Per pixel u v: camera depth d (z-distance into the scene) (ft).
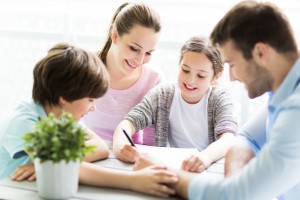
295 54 2.77
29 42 6.98
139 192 2.97
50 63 3.43
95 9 6.54
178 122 4.92
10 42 7.06
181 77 4.58
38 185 2.81
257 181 2.51
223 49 2.92
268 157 2.48
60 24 6.77
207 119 4.80
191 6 6.17
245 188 2.55
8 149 3.31
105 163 3.59
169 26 6.32
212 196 2.68
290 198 3.15
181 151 3.92
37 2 6.74
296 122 2.44
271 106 2.83
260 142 3.76
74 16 6.63
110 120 5.26
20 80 7.25
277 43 2.68
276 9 2.74
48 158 2.66
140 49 4.67
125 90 5.27
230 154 3.47
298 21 5.67
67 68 3.39
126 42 4.68
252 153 3.49
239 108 6.11
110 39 5.23
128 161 3.62
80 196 2.86
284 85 2.74
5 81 7.31
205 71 4.46
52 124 2.67
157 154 3.81
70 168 2.74
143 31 4.58
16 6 6.86
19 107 3.66
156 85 5.23
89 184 3.07
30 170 3.20
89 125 5.28
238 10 2.79
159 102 4.94
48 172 2.70
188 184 2.84
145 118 4.77
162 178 2.95
